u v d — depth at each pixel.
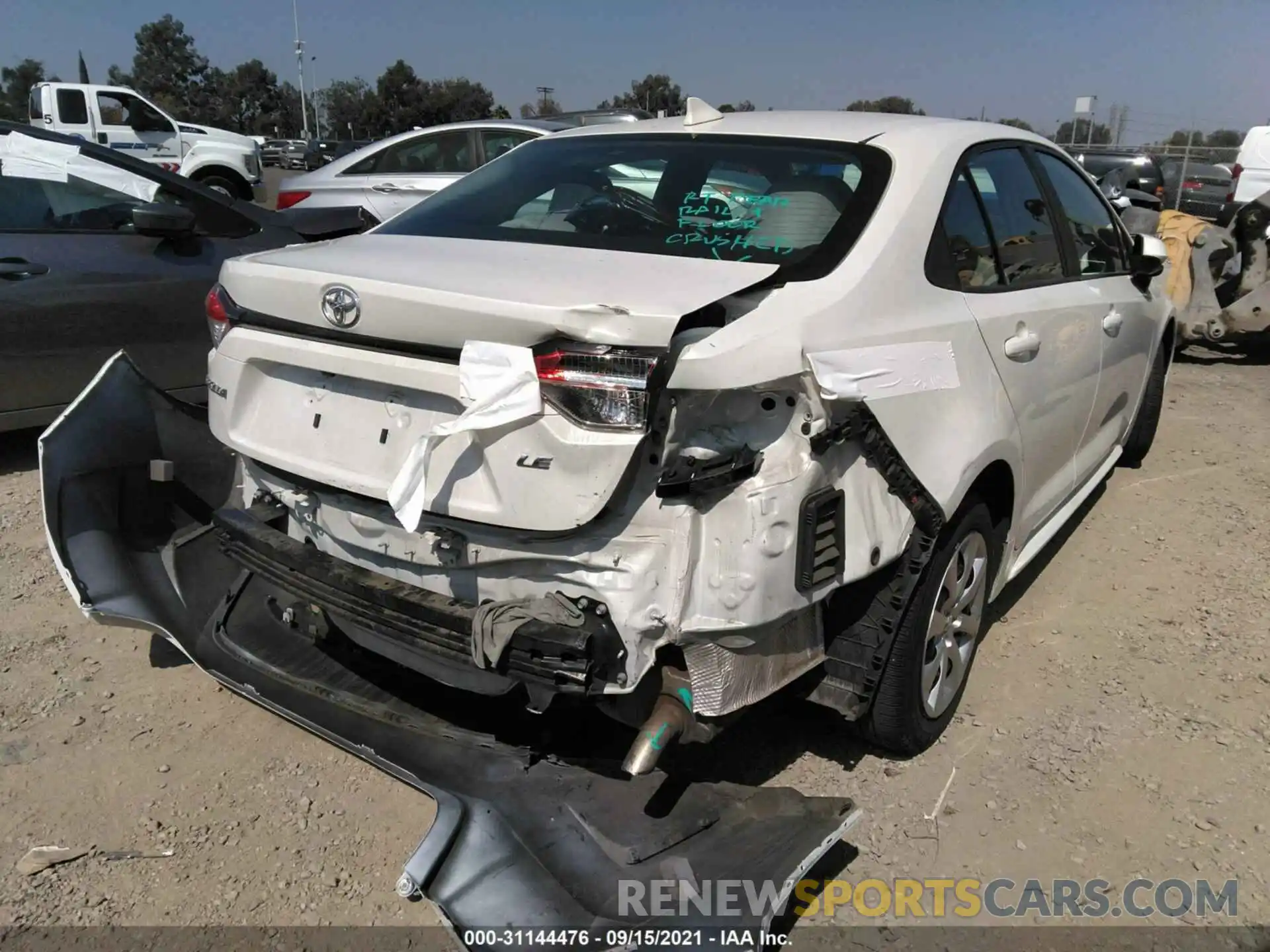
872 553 2.25
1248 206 7.98
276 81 95.00
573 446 1.98
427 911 2.35
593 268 2.32
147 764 2.85
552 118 10.37
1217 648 3.54
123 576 3.00
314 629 2.72
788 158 2.83
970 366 2.69
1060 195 3.67
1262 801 2.73
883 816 2.65
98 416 3.17
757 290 2.21
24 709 3.08
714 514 2.01
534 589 2.15
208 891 2.39
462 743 2.45
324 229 6.44
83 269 5.13
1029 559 3.51
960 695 3.05
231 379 2.64
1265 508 4.90
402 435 2.28
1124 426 4.63
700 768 2.78
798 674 2.28
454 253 2.54
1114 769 2.87
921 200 2.68
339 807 2.70
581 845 2.12
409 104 80.62
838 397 2.06
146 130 16.89
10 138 5.06
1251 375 8.03
